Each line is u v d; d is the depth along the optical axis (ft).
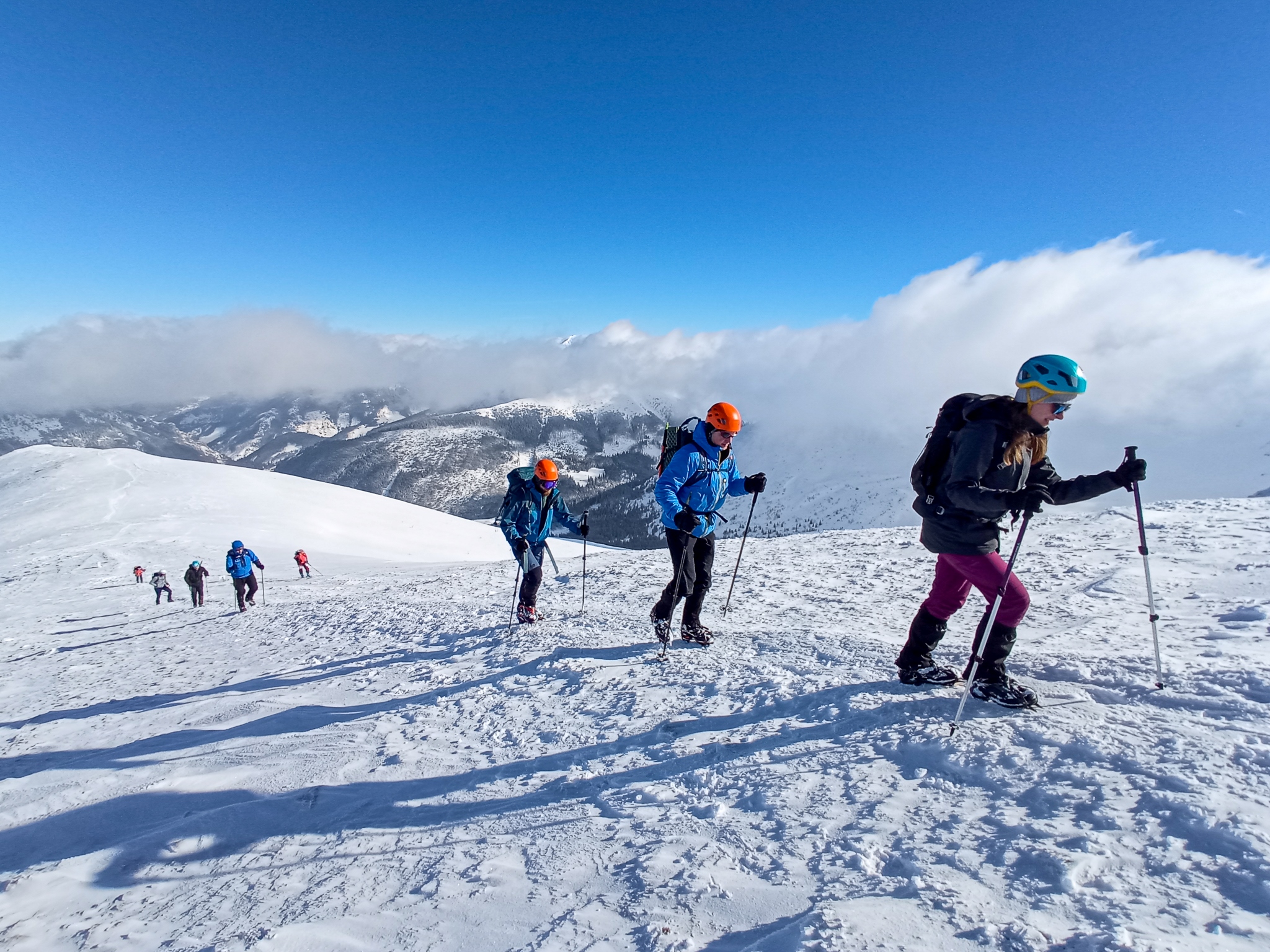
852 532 51.65
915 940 6.53
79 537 160.25
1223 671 12.09
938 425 12.26
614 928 7.66
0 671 41.68
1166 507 39.83
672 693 15.90
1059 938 6.34
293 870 10.34
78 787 15.25
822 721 12.79
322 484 262.26
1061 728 10.59
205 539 159.12
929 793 9.63
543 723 15.46
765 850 8.82
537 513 27.09
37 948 9.02
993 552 11.85
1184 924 6.28
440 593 46.32
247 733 18.12
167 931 9.07
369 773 13.99
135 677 31.71
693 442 18.83
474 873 9.45
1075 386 10.34
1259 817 7.66
